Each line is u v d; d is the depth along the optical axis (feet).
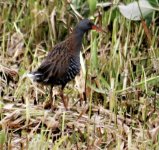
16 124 38.50
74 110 40.91
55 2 48.93
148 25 47.16
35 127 37.83
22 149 35.88
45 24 48.47
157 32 47.47
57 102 41.75
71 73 40.40
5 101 41.37
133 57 45.68
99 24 47.32
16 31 48.03
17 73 43.98
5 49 47.88
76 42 40.47
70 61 40.14
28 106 38.65
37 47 46.88
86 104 41.24
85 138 37.88
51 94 40.57
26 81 42.19
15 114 38.99
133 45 45.93
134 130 39.22
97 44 46.50
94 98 42.52
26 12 49.49
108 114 40.42
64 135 38.04
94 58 43.70
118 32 47.03
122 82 44.01
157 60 44.75
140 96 42.83
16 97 41.73
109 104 41.65
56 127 38.52
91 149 36.73
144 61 45.55
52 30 47.96
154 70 44.88
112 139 37.58
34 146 35.50
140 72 44.91
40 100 42.19
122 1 49.01
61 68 39.91
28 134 37.73
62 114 39.60
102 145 37.68
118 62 44.50
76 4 48.65
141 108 41.29
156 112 41.34
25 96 41.42
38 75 39.99
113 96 40.57
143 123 40.40
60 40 48.47
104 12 47.98
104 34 47.03
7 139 37.32
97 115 40.11
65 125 38.83
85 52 46.26
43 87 43.14
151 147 37.01
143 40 47.21
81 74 42.96
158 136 37.47
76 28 40.86
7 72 43.98
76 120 39.29
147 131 38.50
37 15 48.39
